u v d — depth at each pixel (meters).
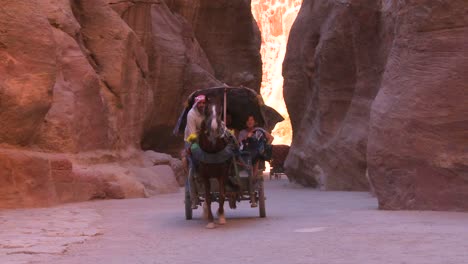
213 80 36.91
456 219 11.73
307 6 34.03
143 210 15.95
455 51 13.76
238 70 45.53
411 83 14.37
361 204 17.33
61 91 21.36
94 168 21.48
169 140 36.47
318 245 8.59
